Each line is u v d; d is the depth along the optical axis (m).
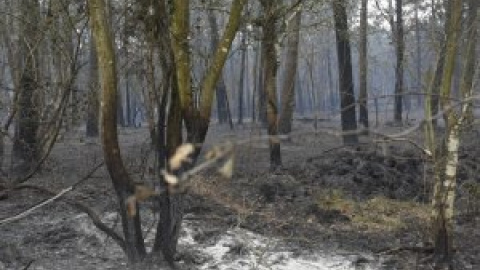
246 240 8.95
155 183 7.59
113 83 6.78
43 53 10.76
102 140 6.88
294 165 14.55
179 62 7.11
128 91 38.47
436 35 8.45
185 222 9.66
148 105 7.49
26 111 11.53
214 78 7.25
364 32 19.14
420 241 9.20
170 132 7.09
